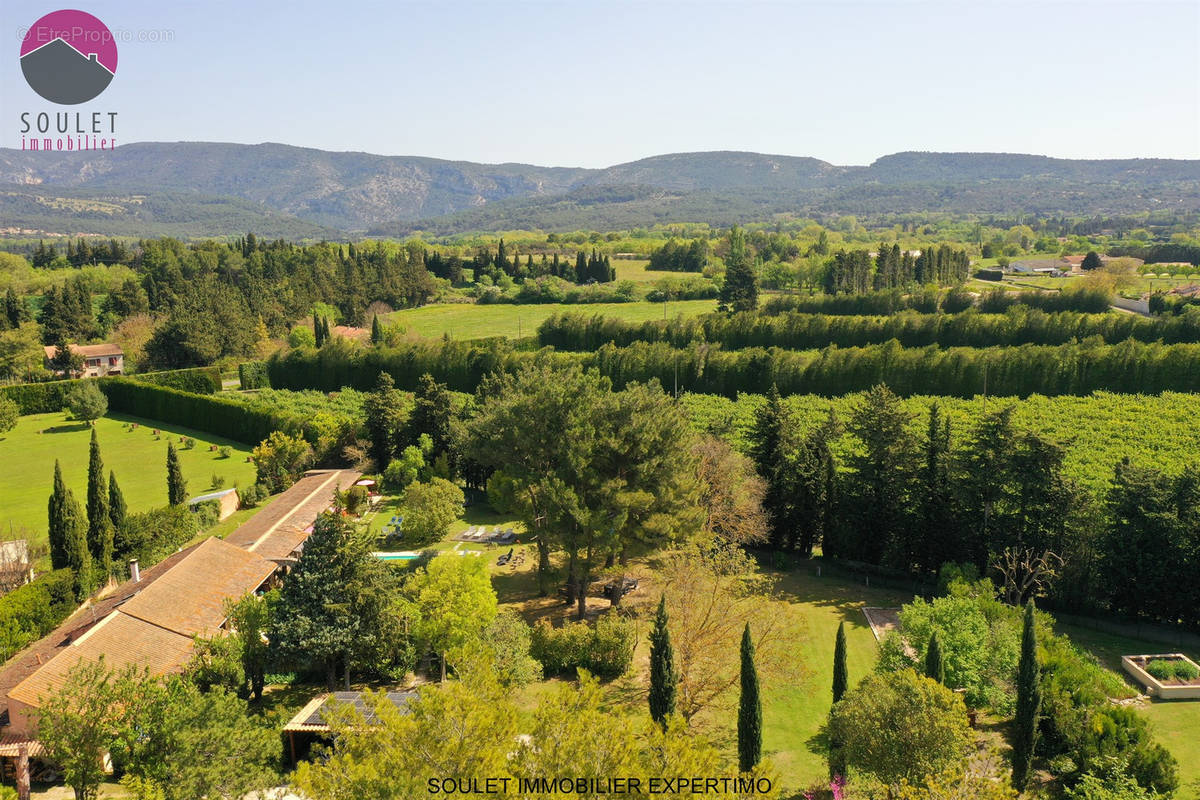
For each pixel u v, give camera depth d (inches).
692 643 1651.1
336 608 1625.2
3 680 1594.5
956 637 1562.5
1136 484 2103.8
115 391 4918.8
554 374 2450.8
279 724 1471.5
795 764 1491.1
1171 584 2044.8
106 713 1187.3
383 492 3240.7
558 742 901.2
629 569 2429.9
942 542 2356.1
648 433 2046.0
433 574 1791.3
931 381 4311.0
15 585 2092.8
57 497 2058.3
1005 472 2263.8
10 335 5378.9
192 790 1082.1
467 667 1072.2
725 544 2393.0
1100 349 4205.2
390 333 5851.4
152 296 7332.7
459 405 3486.7
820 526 2628.0
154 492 3304.6
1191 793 1386.6
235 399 4896.7
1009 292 6820.9
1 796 1248.8
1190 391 4023.1
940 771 1161.4
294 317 6870.1
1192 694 1712.6
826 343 5241.1
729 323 5403.5
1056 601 2186.3
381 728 960.3
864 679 1370.6
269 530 2431.1
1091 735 1424.7
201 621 1777.8
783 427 2655.0
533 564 2464.3
